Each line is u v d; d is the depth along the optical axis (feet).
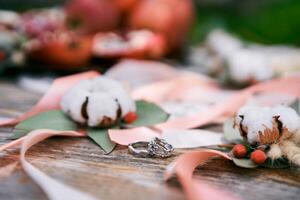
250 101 1.59
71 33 2.00
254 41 3.01
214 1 3.69
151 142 1.25
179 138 1.35
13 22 2.09
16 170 1.16
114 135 1.30
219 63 1.99
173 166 1.14
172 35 2.35
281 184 1.13
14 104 1.65
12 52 1.94
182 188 1.10
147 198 1.06
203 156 1.18
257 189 1.11
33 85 1.87
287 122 1.22
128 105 1.38
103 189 1.09
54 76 1.99
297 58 2.29
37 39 1.97
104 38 2.19
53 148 1.27
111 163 1.20
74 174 1.14
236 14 3.57
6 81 1.95
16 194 1.07
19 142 1.23
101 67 2.05
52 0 3.42
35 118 1.36
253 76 1.88
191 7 2.48
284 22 3.18
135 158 1.23
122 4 2.34
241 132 1.27
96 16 2.31
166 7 2.32
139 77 1.92
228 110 1.51
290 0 3.44
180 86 1.80
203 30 3.10
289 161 1.20
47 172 1.15
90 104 1.33
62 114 1.39
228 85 1.95
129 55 2.07
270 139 1.21
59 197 1.04
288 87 1.63
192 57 2.49
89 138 1.34
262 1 3.59
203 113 1.49
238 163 1.18
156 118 1.43
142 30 2.31
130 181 1.12
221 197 1.03
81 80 1.43
